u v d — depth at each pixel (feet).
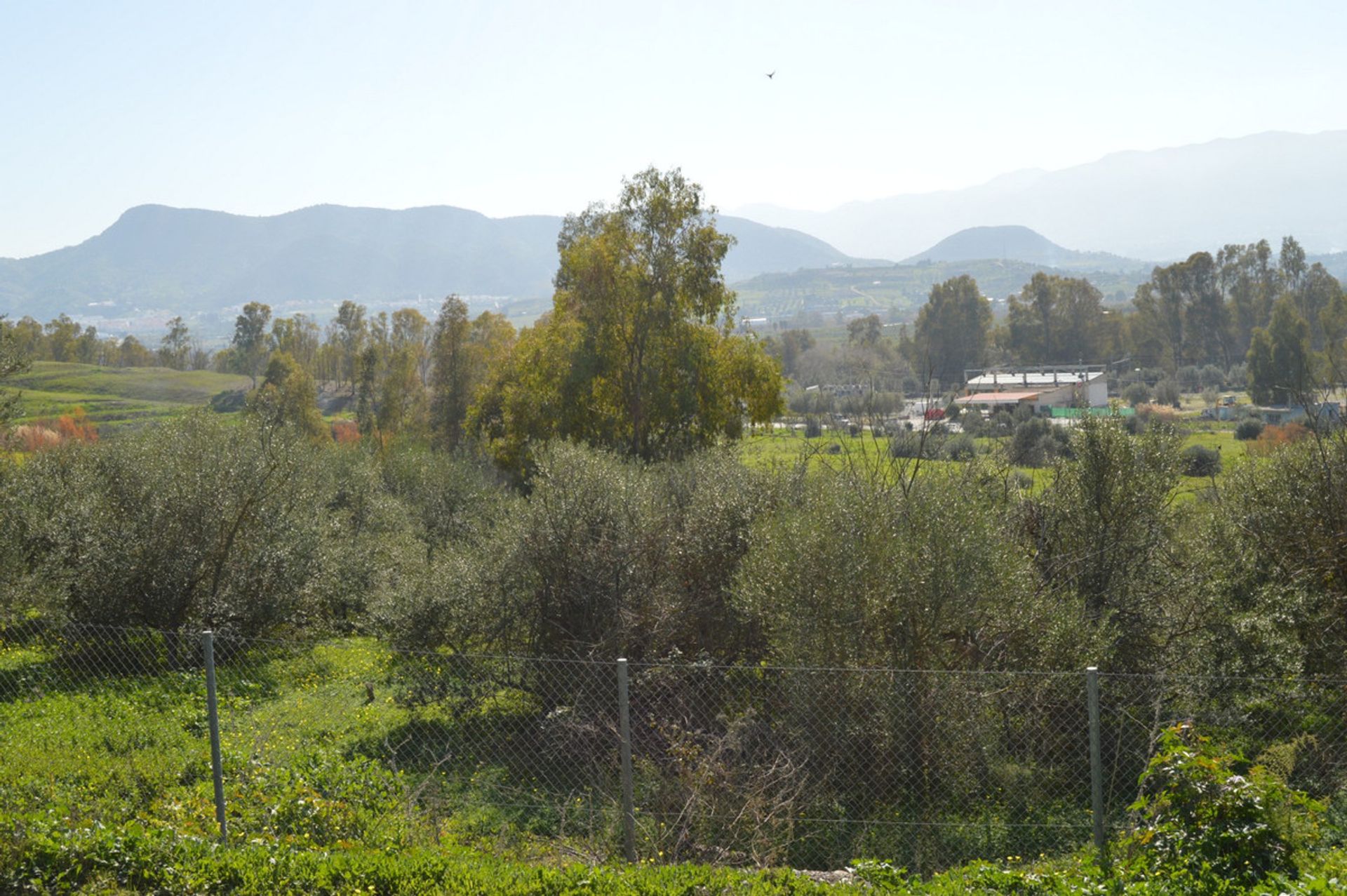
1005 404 218.79
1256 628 44.24
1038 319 418.10
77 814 29.53
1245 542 49.98
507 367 142.31
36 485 70.74
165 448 69.36
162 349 480.23
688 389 117.29
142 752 39.06
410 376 214.07
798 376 311.68
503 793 40.01
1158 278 428.15
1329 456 49.78
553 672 48.26
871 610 39.68
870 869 25.66
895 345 447.83
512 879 24.02
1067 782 38.11
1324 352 225.97
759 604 43.04
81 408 228.43
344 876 24.13
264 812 29.50
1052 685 39.86
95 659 59.82
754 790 32.50
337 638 74.74
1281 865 22.67
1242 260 419.33
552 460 54.39
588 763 42.39
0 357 71.61
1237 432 162.40
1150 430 51.34
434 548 85.40
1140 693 41.42
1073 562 48.85
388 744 45.32
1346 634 46.70
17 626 59.98
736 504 54.03
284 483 70.64
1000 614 41.88
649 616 50.31
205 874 24.04
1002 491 55.06
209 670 26.50
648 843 29.55
